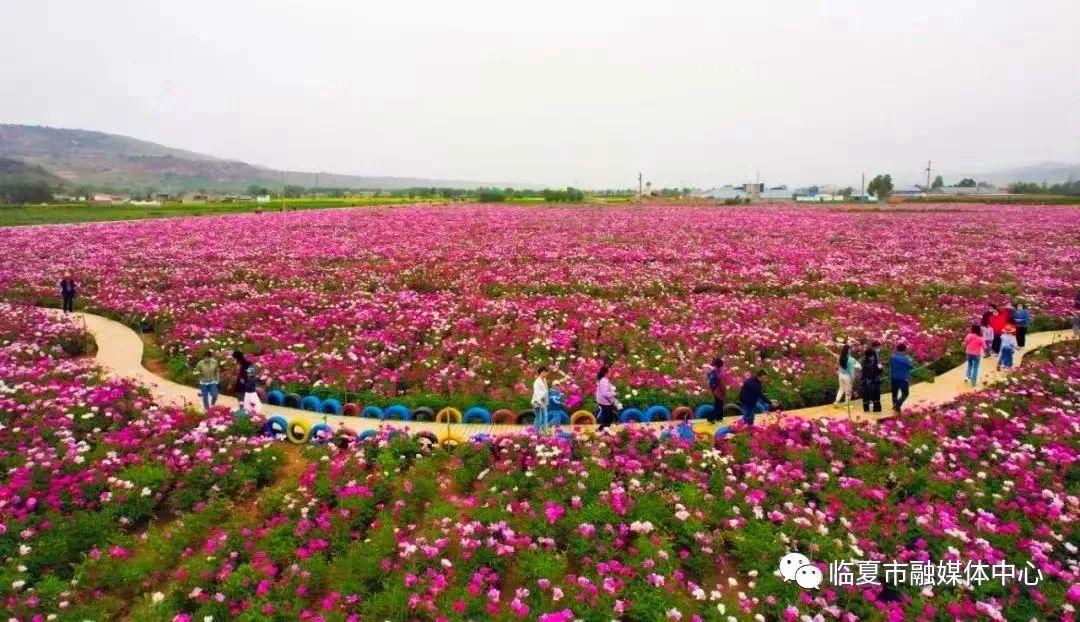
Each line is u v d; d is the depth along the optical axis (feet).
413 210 222.28
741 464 32.19
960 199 297.94
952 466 31.68
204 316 62.75
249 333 56.70
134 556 26.00
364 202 285.84
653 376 45.55
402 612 22.34
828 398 46.62
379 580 24.50
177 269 91.50
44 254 104.12
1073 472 30.58
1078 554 24.91
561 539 26.96
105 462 31.09
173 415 37.40
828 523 27.35
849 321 61.93
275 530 27.12
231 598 23.40
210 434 35.63
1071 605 21.67
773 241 127.65
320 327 59.26
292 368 47.93
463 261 100.89
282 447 36.11
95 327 64.69
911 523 26.66
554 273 90.84
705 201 330.13
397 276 87.76
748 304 69.46
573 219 183.42
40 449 32.09
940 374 51.62
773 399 44.55
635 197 395.96
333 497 30.07
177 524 28.22
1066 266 94.89
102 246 114.52
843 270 92.38
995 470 30.73
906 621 21.54
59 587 23.71
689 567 25.75
